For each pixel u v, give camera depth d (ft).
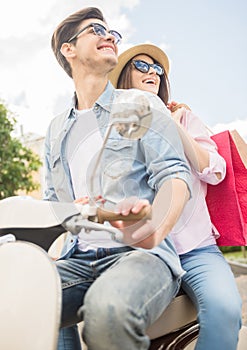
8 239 2.89
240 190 3.68
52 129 3.57
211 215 3.70
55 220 2.87
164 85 4.76
